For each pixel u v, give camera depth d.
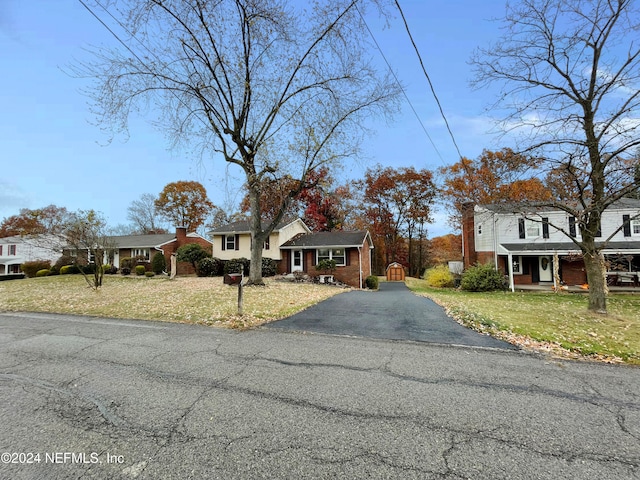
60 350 5.19
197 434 2.74
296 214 35.12
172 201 41.97
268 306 9.48
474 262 23.31
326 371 4.28
